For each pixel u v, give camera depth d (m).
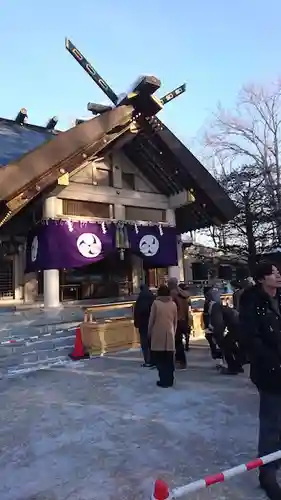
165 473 4.07
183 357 8.56
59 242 11.88
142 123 12.19
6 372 8.73
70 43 11.38
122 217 13.55
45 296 12.22
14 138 14.66
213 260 27.34
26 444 4.86
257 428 5.20
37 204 12.52
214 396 6.57
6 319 11.05
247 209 23.75
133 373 8.22
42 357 9.75
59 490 3.78
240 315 3.85
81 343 10.06
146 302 8.87
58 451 4.64
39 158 10.28
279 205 23.23
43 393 7.02
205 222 14.66
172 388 7.08
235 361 8.00
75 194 12.62
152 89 11.38
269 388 3.69
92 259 12.42
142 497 3.62
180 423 5.42
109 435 5.07
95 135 11.02
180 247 15.38
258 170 24.98
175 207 14.58
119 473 4.09
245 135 32.69
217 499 3.56
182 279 15.32
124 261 16.14
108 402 6.39
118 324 10.69
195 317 12.95
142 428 5.27
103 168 13.42
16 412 6.04
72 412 5.96
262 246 24.61
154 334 7.23
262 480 3.66
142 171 14.23
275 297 3.89
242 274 20.31
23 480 3.99
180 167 13.05
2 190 9.75
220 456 4.43
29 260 13.06
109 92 12.14
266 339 3.70
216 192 13.45
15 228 13.43
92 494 3.69
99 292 15.40
